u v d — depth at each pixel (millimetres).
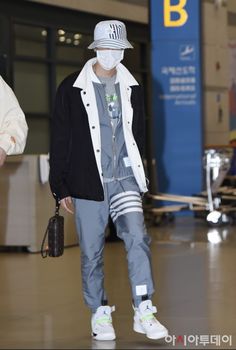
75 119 5801
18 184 11578
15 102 5938
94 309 5934
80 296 7820
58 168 5836
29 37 16391
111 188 5824
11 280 8938
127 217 5762
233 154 17156
